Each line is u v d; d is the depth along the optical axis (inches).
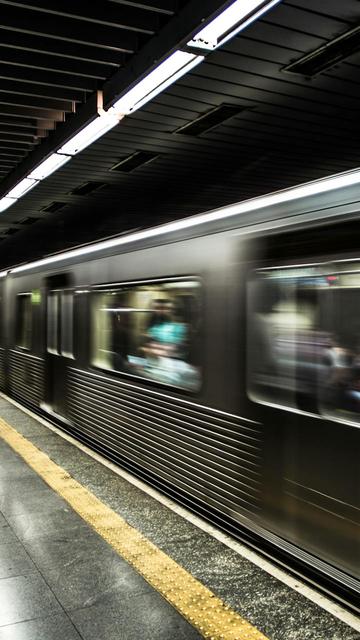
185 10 125.3
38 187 294.0
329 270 120.9
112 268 225.9
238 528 151.0
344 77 161.6
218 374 158.1
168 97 177.0
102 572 130.1
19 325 372.8
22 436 274.8
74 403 268.2
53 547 143.9
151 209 353.1
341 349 117.6
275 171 266.1
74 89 168.7
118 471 215.5
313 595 120.6
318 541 123.0
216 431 158.9
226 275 154.8
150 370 197.0
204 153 236.8
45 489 191.3
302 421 127.7
